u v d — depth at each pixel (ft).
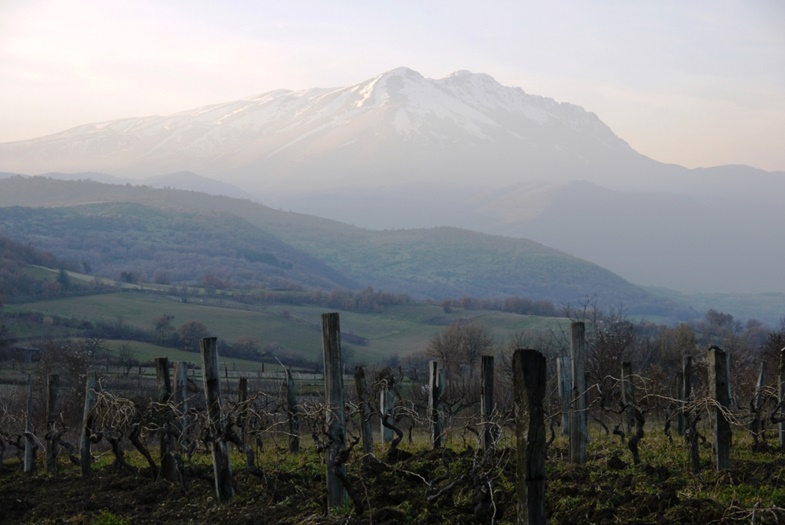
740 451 57.00
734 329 407.23
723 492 41.93
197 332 302.45
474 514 38.88
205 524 44.73
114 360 191.72
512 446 57.67
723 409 46.34
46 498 54.95
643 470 47.80
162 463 56.13
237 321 364.99
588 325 159.74
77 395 98.89
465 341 228.22
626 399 63.62
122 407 57.67
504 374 113.70
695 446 47.14
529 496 30.48
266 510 45.50
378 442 77.20
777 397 57.88
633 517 38.04
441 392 73.82
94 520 47.37
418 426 88.84
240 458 65.21
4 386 136.98
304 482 51.31
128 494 53.62
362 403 58.03
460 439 74.23
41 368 136.87
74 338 249.55
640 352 166.71
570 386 53.57
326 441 42.55
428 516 39.99
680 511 37.22
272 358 267.18
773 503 38.17
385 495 44.11
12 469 70.95
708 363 47.39
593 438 71.20
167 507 49.75
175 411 53.78
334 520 40.68
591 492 42.75
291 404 67.31
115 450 59.62
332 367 42.16
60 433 66.39
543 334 289.94
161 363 56.54
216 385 49.42
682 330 180.45
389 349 353.31
